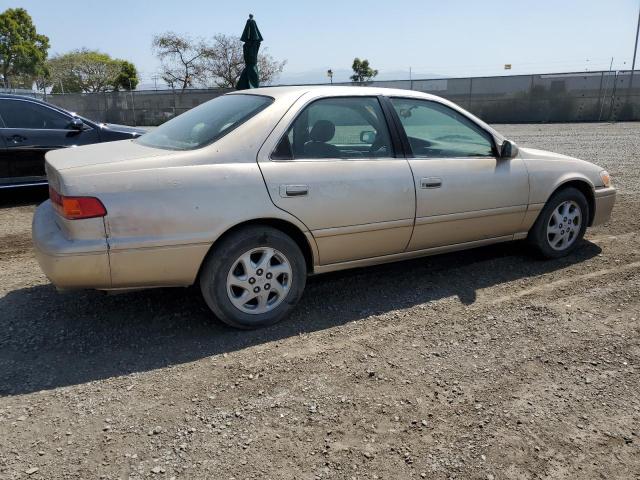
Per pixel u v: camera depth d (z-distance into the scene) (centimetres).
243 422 265
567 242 510
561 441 253
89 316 382
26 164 748
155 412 273
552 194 490
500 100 2759
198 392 290
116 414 271
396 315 388
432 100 436
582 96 2633
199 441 251
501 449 247
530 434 257
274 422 265
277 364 320
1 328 362
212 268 342
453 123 440
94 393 289
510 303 409
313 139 375
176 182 325
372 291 432
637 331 362
